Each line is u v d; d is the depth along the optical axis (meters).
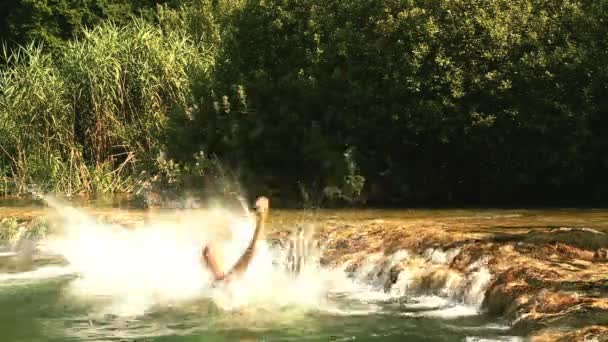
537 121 15.32
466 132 15.69
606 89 15.20
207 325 8.17
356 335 7.63
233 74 18.50
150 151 20.97
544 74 15.35
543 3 16.36
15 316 8.88
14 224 14.93
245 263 9.02
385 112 16.23
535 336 6.80
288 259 10.87
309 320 8.24
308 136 17.25
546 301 7.42
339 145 17.08
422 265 9.61
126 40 22.39
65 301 9.63
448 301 8.88
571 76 15.27
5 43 32.91
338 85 16.88
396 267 9.73
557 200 16.88
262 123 17.80
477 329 7.62
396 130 16.48
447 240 9.87
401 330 7.74
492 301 8.16
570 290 7.49
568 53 15.23
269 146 17.81
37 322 8.57
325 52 17.05
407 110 16.02
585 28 15.80
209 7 27.52
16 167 22.20
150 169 20.88
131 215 15.52
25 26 31.52
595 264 8.56
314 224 12.76
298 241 11.57
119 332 8.00
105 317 8.70
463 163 16.86
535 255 8.90
